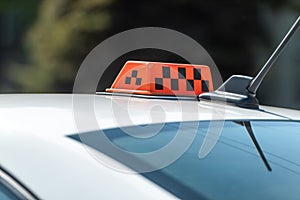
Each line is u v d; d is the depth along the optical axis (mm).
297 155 2180
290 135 2367
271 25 14047
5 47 17750
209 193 1872
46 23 14891
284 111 2789
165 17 13867
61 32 14344
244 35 13688
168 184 1862
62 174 1896
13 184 1921
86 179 1866
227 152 2119
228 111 2568
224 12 13656
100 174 1874
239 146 2184
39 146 2020
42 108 2389
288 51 14312
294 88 14547
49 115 2271
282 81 14422
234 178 1966
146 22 13891
